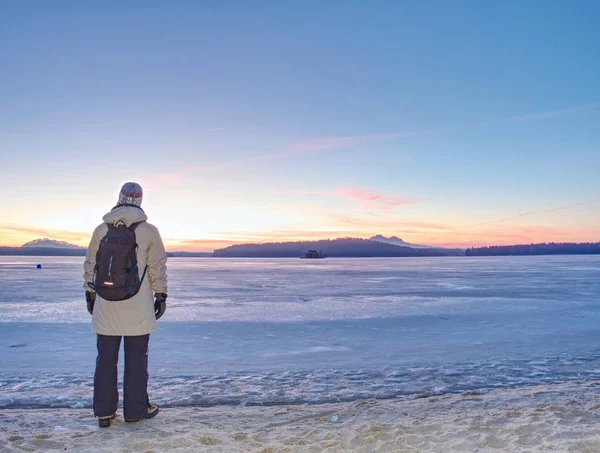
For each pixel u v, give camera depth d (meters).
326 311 15.78
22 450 3.35
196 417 4.43
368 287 29.47
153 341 9.86
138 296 3.88
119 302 3.82
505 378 6.64
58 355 8.29
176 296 22.33
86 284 3.98
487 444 3.49
